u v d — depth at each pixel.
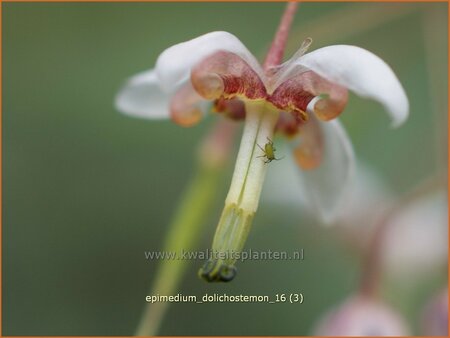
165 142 0.14
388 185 0.12
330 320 0.10
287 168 0.12
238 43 0.07
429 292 0.12
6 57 0.14
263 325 0.13
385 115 0.13
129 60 0.14
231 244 0.07
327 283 0.14
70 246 0.14
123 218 0.14
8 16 0.14
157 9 0.14
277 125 0.08
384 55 0.11
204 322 0.13
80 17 0.14
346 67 0.07
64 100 0.14
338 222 0.12
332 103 0.07
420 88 0.13
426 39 0.11
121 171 0.14
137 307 0.14
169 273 0.09
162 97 0.09
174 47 0.07
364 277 0.10
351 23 0.10
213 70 0.07
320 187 0.08
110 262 0.14
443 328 0.10
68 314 0.14
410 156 0.13
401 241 0.12
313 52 0.07
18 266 0.14
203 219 0.10
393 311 0.10
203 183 0.10
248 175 0.07
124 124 0.14
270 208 0.12
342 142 0.08
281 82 0.07
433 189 0.10
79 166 0.14
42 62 0.14
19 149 0.14
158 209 0.14
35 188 0.14
